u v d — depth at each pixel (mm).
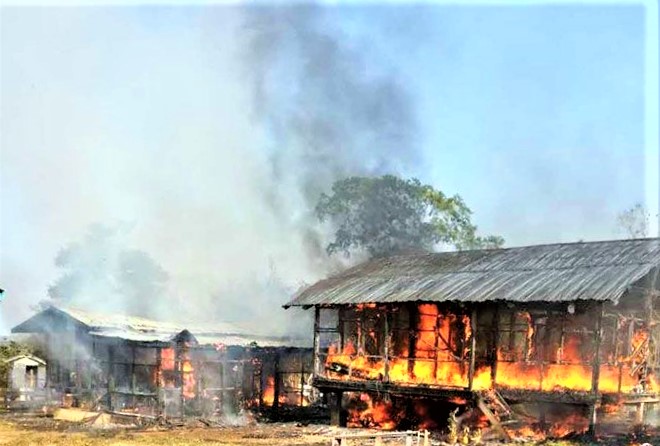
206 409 34094
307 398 39406
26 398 36531
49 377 38281
